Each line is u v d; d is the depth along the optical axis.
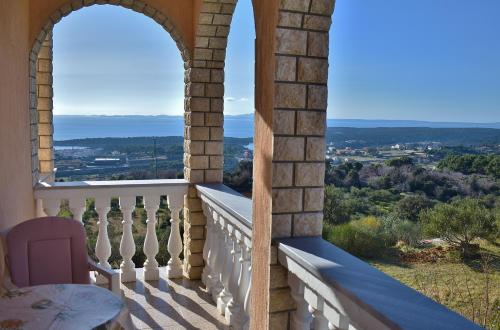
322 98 2.11
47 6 3.49
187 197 3.90
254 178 2.30
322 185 2.13
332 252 1.83
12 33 2.92
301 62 2.06
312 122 2.10
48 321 1.73
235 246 2.95
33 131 3.53
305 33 2.05
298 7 2.01
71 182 3.78
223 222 3.09
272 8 2.05
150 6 3.69
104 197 3.69
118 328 1.83
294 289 2.01
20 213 3.09
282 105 2.05
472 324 1.02
